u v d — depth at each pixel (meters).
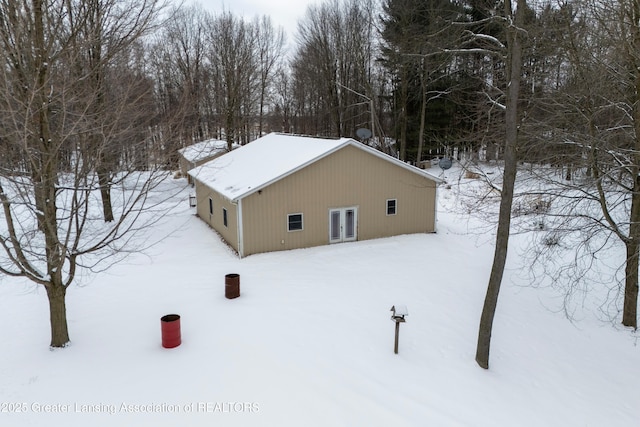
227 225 16.30
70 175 9.14
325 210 15.78
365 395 7.30
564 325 10.51
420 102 33.03
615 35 9.61
